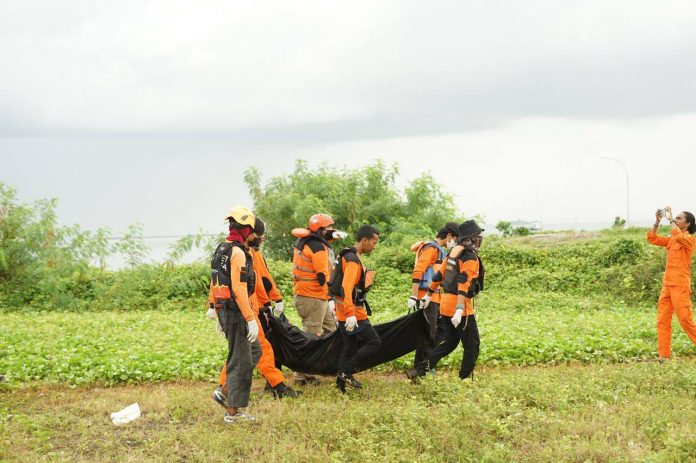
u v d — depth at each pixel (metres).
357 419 7.26
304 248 9.01
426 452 6.46
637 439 6.70
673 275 10.22
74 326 13.48
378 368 9.89
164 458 6.51
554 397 7.98
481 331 11.88
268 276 8.65
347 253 8.32
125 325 13.87
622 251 19.17
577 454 6.28
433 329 9.09
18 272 17.88
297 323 13.88
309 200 24.00
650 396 8.04
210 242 18.67
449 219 25.55
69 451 6.72
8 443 6.79
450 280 8.62
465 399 7.87
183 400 8.27
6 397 8.75
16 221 17.70
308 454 6.41
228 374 7.39
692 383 8.45
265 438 6.89
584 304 15.92
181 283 17.73
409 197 26.00
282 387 8.39
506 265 20.30
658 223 10.30
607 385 8.55
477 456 6.40
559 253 20.91
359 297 8.44
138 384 9.43
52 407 8.24
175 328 13.09
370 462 6.20
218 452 6.55
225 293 7.34
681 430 6.73
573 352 10.50
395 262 19.56
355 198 25.33
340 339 8.70
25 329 13.08
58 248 17.50
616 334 11.53
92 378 9.36
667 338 10.21
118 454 6.59
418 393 8.36
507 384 8.43
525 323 12.73
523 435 6.82
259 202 25.25
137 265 18.28
